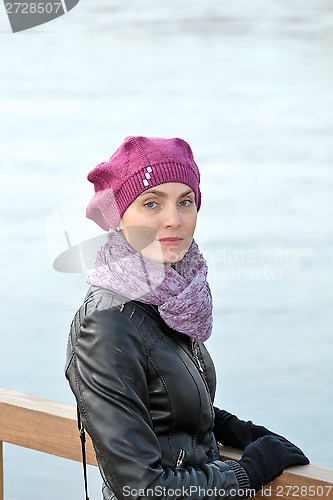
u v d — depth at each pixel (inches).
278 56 1723.7
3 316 676.1
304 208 1044.5
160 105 1492.4
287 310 734.5
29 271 780.0
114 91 1557.6
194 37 1860.2
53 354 614.2
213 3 2006.6
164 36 1871.3
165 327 164.6
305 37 1814.7
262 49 1771.7
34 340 636.7
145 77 1632.6
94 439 152.9
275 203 1063.0
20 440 205.2
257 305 742.5
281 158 1236.5
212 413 170.6
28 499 388.5
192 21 1946.4
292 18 1899.6
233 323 706.2
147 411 154.8
